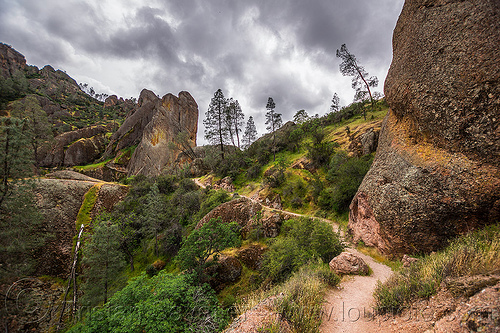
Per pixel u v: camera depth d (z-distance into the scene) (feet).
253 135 213.25
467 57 29.19
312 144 127.03
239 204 77.51
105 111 396.37
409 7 42.09
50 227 89.61
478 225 28.40
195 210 102.12
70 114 308.60
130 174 212.02
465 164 29.45
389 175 41.16
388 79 46.42
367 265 36.27
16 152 64.13
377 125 100.83
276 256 46.96
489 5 28.12
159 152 219.61
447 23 32.71
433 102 33.27
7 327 58.44
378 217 41.73
